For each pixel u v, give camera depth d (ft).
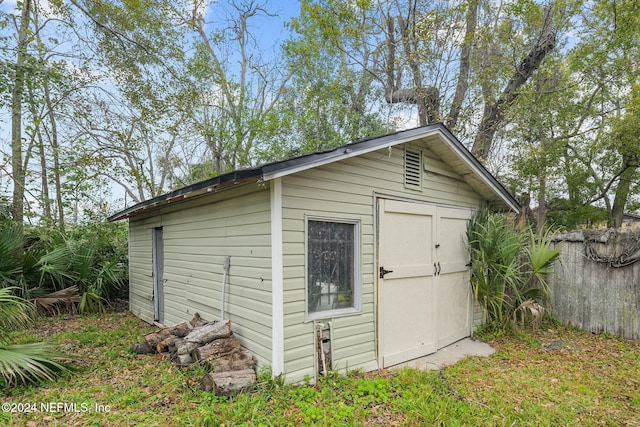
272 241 11.23
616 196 46.88
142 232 23.93
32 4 28.02
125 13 31.73
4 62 21.40
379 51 39.73
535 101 35.60
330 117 45.44
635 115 37.70
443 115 35.83
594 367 14.06
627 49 31.78
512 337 18.19
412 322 15.34
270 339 11.41
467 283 18.80
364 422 9.51
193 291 16.75
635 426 9.63
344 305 13.19
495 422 9.67
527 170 39.29
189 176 48.19
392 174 14.79
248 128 45.80
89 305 24.91
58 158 29.12
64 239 26.94
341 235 13.19
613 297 18.28
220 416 9.54
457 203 18.43
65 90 29.68
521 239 18.66
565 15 32.83
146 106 35.04
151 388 11.50
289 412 9.91
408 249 15.33
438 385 11.99
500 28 34.19
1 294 14.52
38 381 11.89
